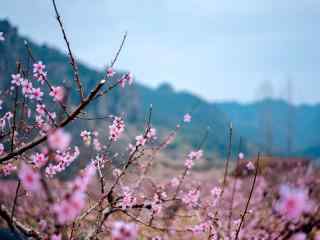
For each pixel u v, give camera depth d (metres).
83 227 5.59
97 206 5.20
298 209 2.26
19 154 4.14
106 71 4.71
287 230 4.42
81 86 4.42
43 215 8.76
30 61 4.61
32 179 2.60
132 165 6.11
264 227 7.40
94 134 5.73
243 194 10.76
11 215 4.05
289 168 18.08
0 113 5.00
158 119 115.38
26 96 4.68
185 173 6.35
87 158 5.78
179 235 6.58
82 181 2.72
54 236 2.71
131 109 76.50
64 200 2.51
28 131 4.99
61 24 4.30
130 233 2.46
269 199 9.48
